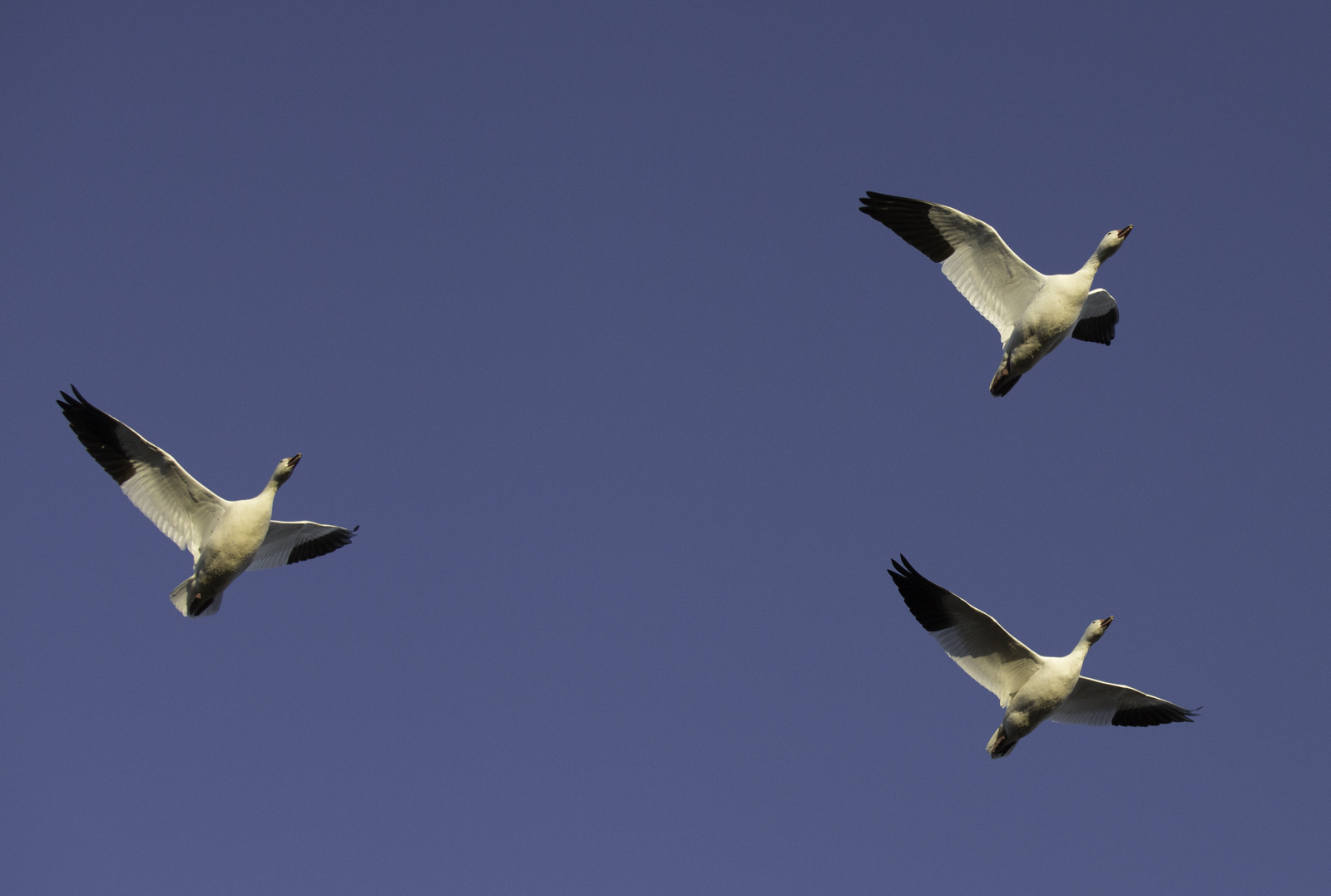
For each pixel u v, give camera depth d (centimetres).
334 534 2173
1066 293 1902
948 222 1953
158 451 1875
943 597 1786
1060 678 1791
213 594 1927
